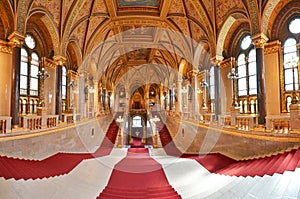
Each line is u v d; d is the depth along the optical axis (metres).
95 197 5.60
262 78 10.82
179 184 6.71
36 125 10.89
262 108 10.74
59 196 5.19
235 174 7.20
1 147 7.51
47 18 13.29
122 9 17.31
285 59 12.55
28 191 4.98
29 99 14.78
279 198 4.50
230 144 11.04
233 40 16.44
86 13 16.08
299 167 5.66
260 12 10.80
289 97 12.24
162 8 16.47
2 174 5.46
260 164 7.56
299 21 11.95
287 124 10.19
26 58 14.70
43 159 9.31
